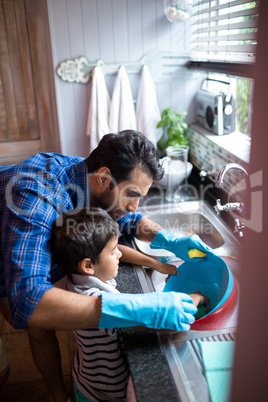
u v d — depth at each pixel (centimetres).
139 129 216
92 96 204
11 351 188
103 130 208
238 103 189
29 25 227
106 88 209
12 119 248
